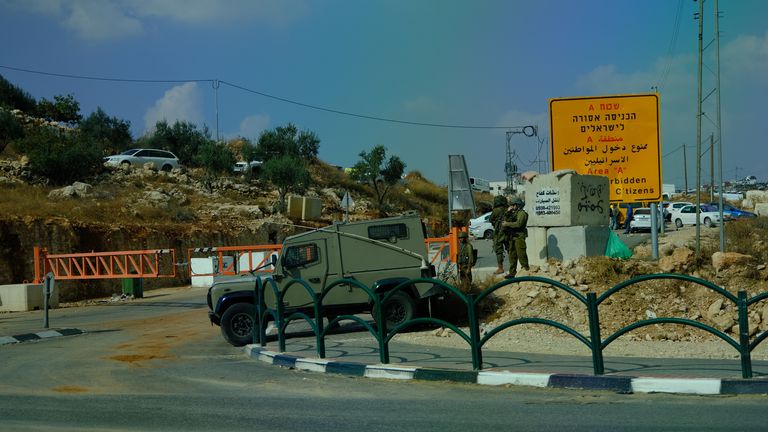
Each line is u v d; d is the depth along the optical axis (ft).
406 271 47.93
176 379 32.37
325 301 47.52
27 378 33.71
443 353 36.04
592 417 21.35
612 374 26.45
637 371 27.37
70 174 141.28
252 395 27.53
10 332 58.44
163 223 121.90
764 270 48.55
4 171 135.23
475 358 28.91
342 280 33.53
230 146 231.09
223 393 28.19
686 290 48.01
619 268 50.19
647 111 65.51
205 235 123.75
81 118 213.46
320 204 163.02
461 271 53.31
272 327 53.42
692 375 25.79
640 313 46.26
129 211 122.21
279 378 31.65
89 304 89.10
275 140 219.20
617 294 47.52
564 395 25.12
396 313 47.14
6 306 83.25
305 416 23.17
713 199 211.41
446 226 207.00
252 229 135.44
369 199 211.82
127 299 93.45
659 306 46.73
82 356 42.16
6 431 21.88
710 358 33.27
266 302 47.52
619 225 124.57
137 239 110.52
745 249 61.31
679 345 39.40
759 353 36.17
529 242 56.80
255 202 161.89
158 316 70.44
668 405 22.63
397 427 21.08
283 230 144.25
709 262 50.65
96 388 30.30
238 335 46.62
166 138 212.64
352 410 23.90
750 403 22.35
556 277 49.55
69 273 85.92
